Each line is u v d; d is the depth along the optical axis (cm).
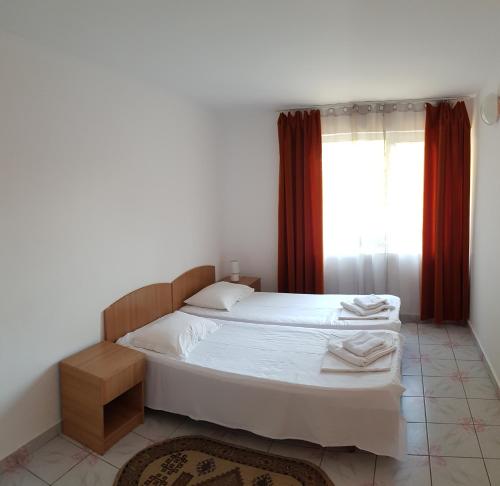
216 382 247
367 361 247
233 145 466
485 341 340
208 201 438
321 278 443
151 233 339
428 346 380
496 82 296
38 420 244
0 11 200
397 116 421
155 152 342
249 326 325
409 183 429
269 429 235
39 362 243
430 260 430
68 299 261
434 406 278
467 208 409
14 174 225
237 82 334
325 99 400
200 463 227
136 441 249
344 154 437
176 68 295
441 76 332
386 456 229
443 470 217
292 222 447
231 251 478
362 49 267
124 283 309
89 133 273
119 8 201
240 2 200
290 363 257
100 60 272
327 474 216
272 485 209
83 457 236
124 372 248
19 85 226
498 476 211
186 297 394
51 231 247
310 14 216
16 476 221
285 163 441
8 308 224
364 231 442
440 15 221
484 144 356
